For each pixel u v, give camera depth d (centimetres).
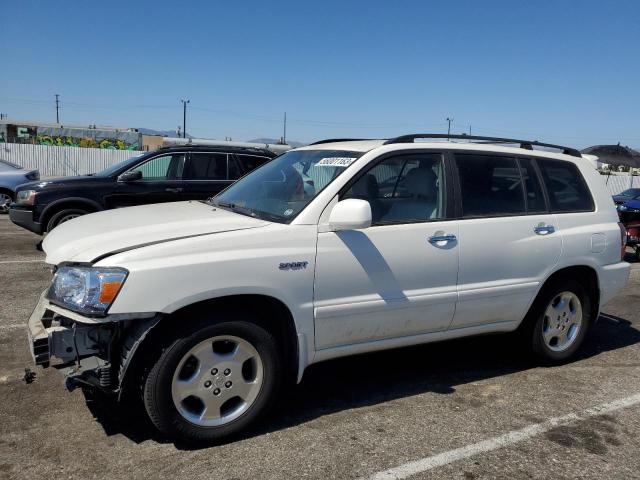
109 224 371
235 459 322
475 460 331
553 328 487
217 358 335
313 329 362
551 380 460
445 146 432
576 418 390
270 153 1030
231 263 328
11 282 698
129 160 962
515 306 448
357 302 373
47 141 3875
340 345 380
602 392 438
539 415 393
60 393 395
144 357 324
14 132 3806
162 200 935
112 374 322
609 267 503
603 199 512
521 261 444
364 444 345
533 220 454
